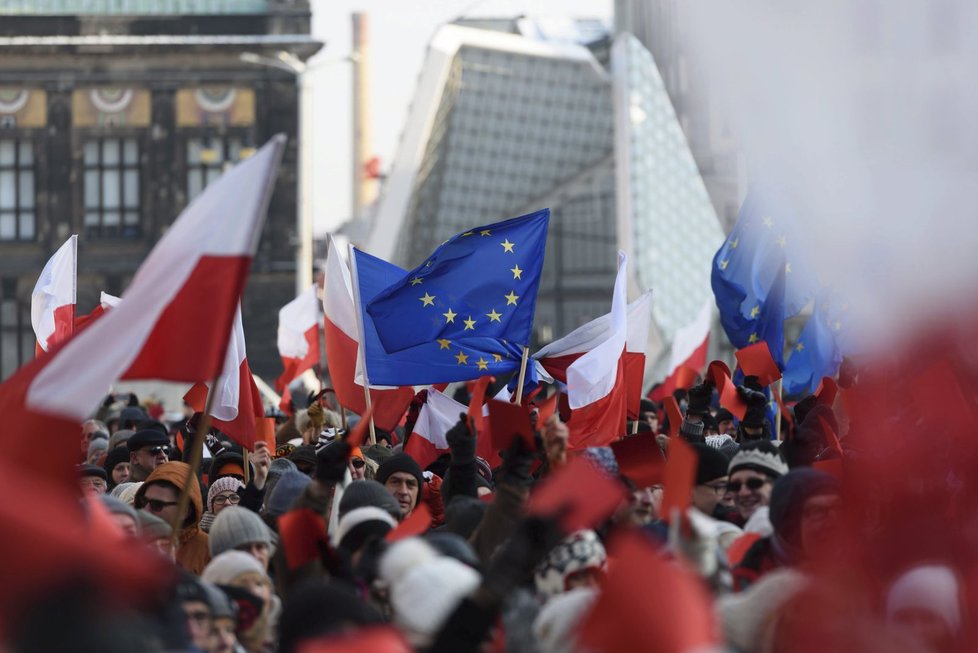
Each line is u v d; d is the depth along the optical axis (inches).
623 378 1087.6
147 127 5802.2
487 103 5334.6
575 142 5526.6
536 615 493.4
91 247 5816.9
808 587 471.8
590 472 451.5
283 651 465.7
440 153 5408.5
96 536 343.3
